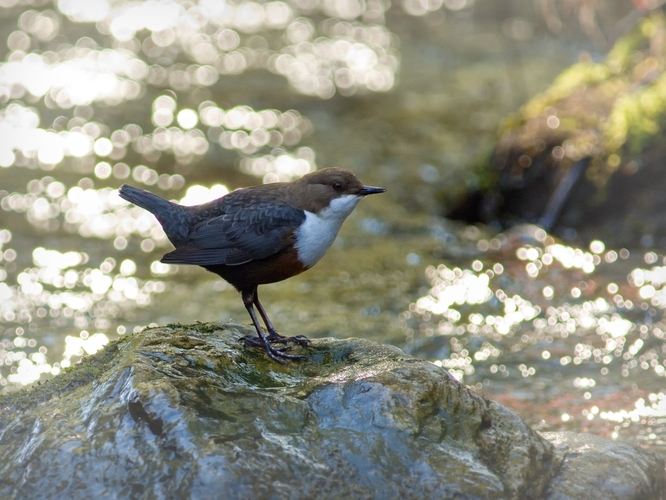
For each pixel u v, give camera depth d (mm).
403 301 11359
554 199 13492
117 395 5746
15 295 11242
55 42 21188
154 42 21859
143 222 13719
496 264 12492
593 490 5742
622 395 8812
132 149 16297
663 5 15211
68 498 5188
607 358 9695
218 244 7383
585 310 10953
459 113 18844
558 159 13641
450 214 14508
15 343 9984
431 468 5406
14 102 17875
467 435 5762
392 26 24297
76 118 17422
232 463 5090
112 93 18703
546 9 21844
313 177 7688
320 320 10734
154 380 5730
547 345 10078
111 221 13641
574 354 9836
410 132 17797
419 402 5816
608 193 13141
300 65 21312
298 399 5805
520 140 14125
